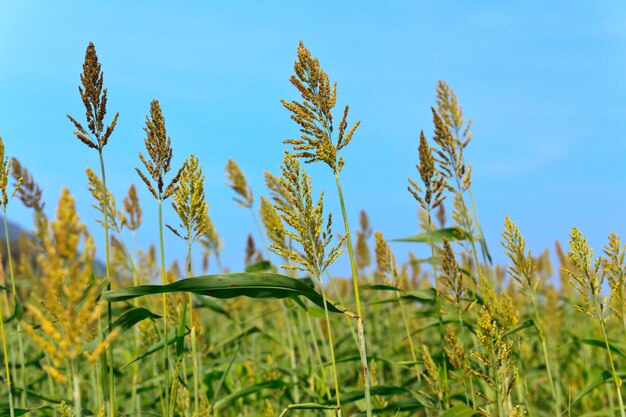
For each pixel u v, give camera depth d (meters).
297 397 3.42
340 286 5.61
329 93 2.34
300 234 2.34
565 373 4.33
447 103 3.38
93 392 3.16
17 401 3.22
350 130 2.34
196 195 2.52
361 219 5.33
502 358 2.58
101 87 2.42
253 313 5.77
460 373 3.03
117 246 4.14
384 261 3.18
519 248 2.88
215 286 2.28
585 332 4.79
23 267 4.48
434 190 2.87
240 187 3.92
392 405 2.79
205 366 3.45
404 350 4.09
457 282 2.87
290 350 3.63
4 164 2.69
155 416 2.91
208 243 4.46
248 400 3.60
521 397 2.96
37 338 1.91
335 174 2.35
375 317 4.75
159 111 2.51
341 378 4.11
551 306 4.35
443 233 3.32
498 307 2.99
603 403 3.70
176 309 3.17
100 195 2.89
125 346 3.67
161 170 2.51
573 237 2.56
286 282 2.33
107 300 2.25
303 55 2.34
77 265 1.89
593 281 2.55
